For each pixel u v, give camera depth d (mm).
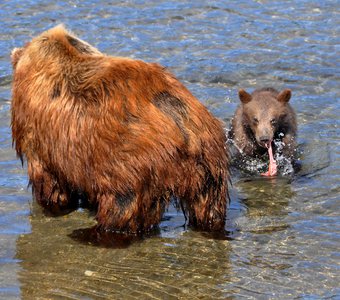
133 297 14625
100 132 15898
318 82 26297
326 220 17953
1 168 20531
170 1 32969
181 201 17203
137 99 15984
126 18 31266
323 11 31703
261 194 19672
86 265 15922
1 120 23234
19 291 14852
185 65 27469
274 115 22406
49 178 17719
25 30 30109
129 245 16703
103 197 16359
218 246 16688
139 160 15836
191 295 14695
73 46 17406
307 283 15094
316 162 21469
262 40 29328
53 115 16453
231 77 26766
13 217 18062
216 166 16688
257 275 15461
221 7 32312
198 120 16328
